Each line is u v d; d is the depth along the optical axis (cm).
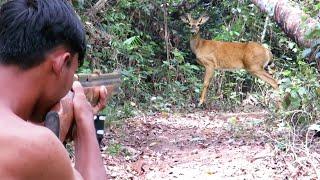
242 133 725
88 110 163
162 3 1359
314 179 484
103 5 1106
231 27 1448
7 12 134
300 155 562
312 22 753
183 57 1345
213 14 1501
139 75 1139
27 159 122
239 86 1341
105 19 1152
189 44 1409
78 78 173
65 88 142
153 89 1241
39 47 134
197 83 1320
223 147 654
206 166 561
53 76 138
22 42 132
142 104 1094
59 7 138
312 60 720
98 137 172
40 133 125
